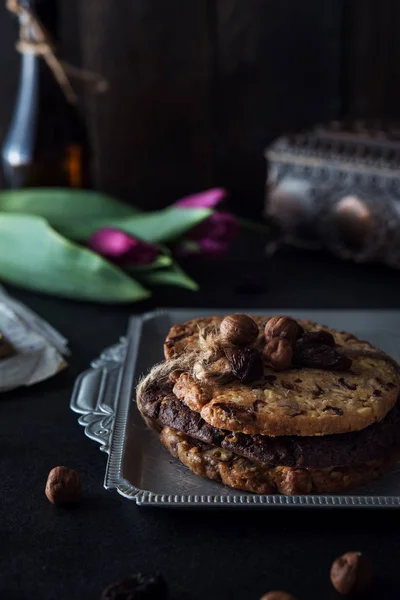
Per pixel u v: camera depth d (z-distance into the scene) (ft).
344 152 2.14
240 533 1.25
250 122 2.64
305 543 1.23
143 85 2.57
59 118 2.27
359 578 1.12
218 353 1.38
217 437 1.31
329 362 1.39
